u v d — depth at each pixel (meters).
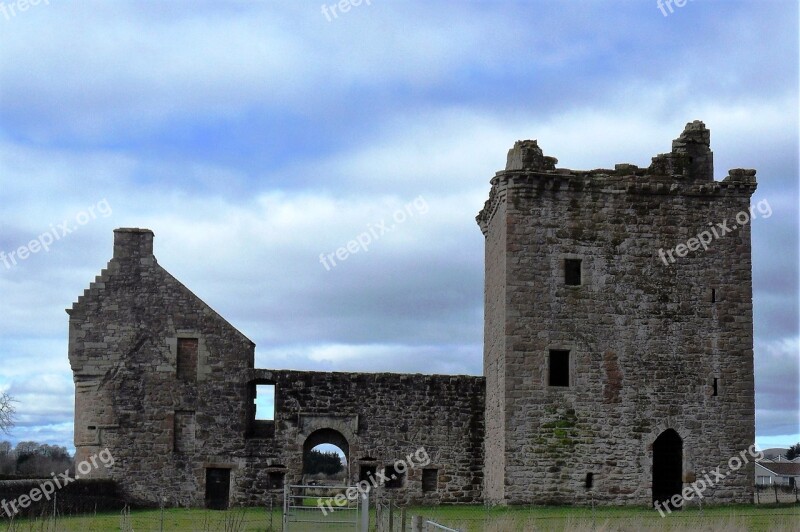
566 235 48.78
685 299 48.94
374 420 53.03
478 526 36.84
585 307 48.47
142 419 52.12
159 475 51.84
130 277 53.00
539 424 47.69
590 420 47.91
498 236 50.75
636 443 47.94
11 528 33.56
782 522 38.16
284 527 37.34
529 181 48.66
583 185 48.94
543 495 47.34
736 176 49.69
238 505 51.84
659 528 35.81
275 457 52.38
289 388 52.84
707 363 48.69
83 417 52.22
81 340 52.53
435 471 53.00
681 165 49.81
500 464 48.59
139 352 52.53
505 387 47.84
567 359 48.31
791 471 101.88
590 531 34.62
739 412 48.59
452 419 53.41
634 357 48.41
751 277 49.28
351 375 53.22
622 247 48.94
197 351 52.69
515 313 48.22
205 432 52.22
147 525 38.91
